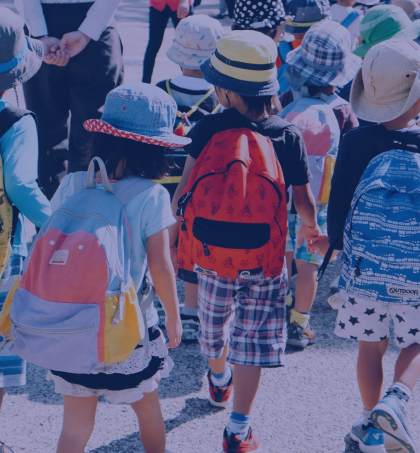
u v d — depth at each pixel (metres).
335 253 2.77
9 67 2.19
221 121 2.33
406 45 2.22
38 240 1.84
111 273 1.79
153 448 2.19
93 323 1.77
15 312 1.82
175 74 8.26
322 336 3.35
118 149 1.95
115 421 2.62
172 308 2.01
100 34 3.83
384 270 2.13
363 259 2.16
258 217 2.17
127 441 2.50
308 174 2.39
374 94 2.24
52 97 3.99
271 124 2.32
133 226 1.91
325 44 3.00
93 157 1.99
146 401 2.12
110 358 1.80
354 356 3.16
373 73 2.20
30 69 2.31
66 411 2.02
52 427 2.58
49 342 1.79
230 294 2.36
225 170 2.21
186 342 3.26
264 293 2.34
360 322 2.32
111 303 1.79
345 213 2.38
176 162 3.00
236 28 3.59
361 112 2.31
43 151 4.11
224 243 2.19
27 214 2.14
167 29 11.13
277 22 3.53
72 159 4.13
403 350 2.29
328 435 2.57
